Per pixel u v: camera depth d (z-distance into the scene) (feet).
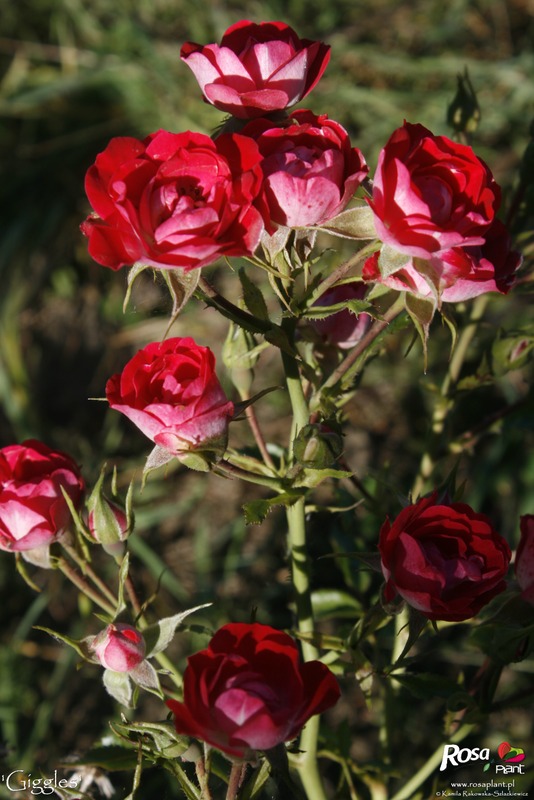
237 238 1.79
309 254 1.90
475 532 1.87
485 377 2.24
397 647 2.08
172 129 4.04
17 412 3.53
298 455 1.90
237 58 1.87
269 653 1.78
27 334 3.93
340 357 2.10
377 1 4.34
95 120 4.18
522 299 3.39
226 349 2.09
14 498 2.01
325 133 1.84
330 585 2.97
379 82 4.08
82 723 3.11
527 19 4.33
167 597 3.38
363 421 3.64
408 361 3.63
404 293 1.86
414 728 2.70
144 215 1.78
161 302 2.02
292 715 1.76
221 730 1.75
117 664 1.92
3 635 3.27
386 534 1.88
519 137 3.97
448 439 2.33
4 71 4.28
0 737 2.91
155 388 1.88
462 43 4.27
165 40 4.19
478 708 2.08
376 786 2.22
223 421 1.88
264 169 1.82
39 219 4.02
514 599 1.97
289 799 1.82
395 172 1.79
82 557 2.06
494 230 1.88
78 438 3.74
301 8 4.28
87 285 4.00
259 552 3.38
